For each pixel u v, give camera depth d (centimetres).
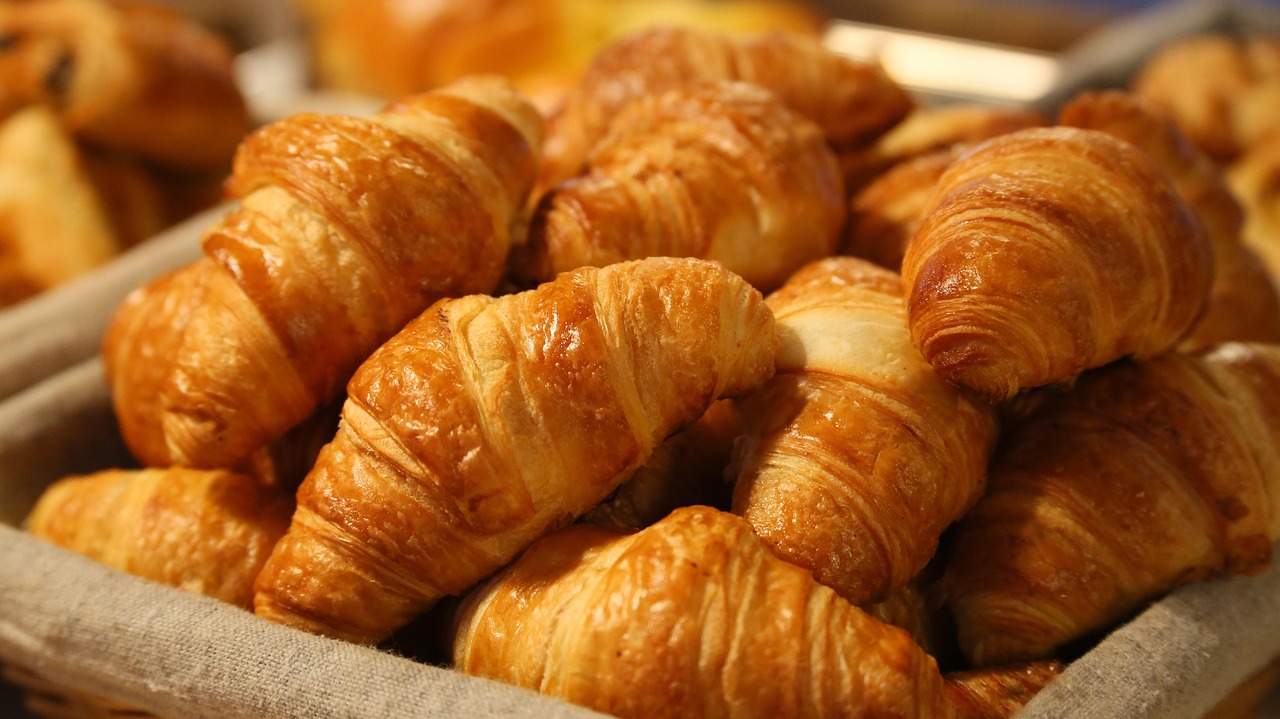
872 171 46
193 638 35
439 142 38
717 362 36
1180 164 43
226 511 39
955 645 38
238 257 37
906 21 91
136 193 63
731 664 33
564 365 35
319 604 35
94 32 60
